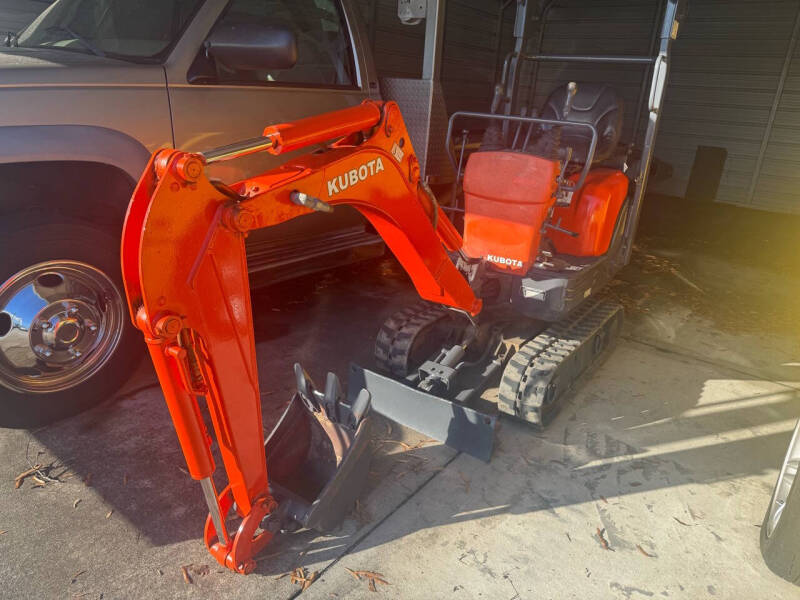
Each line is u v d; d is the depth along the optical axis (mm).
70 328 2678
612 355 3816
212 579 1983
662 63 3459
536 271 3131
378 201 2084
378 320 4141
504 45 11625
